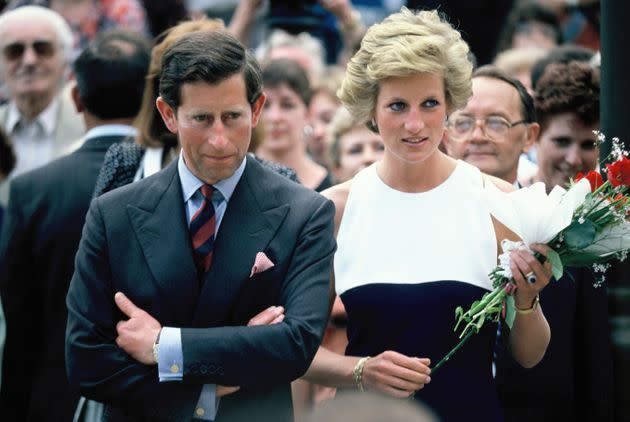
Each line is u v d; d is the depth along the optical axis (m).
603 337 17.48
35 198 19.11
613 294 15.23
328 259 14.99
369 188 16.61
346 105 16.22
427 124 15.62
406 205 16.36
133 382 14.39
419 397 15.72
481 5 31.86
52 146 26.83
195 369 14.18
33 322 19.19
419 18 15.98
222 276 14.68
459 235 16.11
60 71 26.86
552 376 17.55
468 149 18.78
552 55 22.48
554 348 17.55
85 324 14.75
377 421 8.52
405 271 16.08
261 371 14.26
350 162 24.98
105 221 15.02
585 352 17.61
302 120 25.55
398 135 15.66
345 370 15.88
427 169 16.38
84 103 19.73
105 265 14.91
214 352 14.19
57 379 18.95
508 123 18.72
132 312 14.52
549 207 14.91
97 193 17.48
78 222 18.94
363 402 8.65
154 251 14.80
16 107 26.95
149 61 19.88
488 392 15.91
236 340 14.24
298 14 27.53
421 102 15.60
